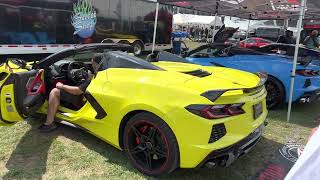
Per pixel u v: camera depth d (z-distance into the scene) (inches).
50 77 176.6
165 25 606.5
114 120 140.4
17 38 386.6
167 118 120.8
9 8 374.3
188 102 118.7
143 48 571.5
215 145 116.2
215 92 117.4
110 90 141.2
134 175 134.4
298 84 235.0
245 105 126.6
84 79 182.7
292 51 291.4
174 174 136.4
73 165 141.4
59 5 429.7
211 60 274.2
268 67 245.6
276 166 150.3
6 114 150.4
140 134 133.6
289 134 193.8
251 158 157.2
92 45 169.5
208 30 1279.5
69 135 171.3
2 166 139.0
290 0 269.0
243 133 125.3
